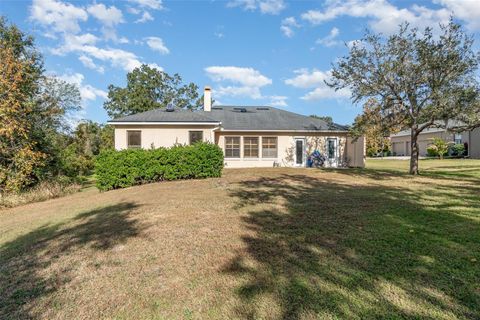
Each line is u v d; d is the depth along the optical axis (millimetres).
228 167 20109
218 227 5320
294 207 6816
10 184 10992
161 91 41594
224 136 20297
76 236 5277
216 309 2756
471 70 12375
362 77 14594
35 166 12727
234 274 3451
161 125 17828
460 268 3402
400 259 3689
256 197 8219
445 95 12430
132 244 4617
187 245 4453
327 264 3611
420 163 23281
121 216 6543
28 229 6250
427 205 6816
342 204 7039
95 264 3922
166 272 3584
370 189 9562
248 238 4676
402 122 15211
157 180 12961
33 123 13898
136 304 2912
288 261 3744
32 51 17000
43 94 16141
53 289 3285
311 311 2637
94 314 2770
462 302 2713
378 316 2531
